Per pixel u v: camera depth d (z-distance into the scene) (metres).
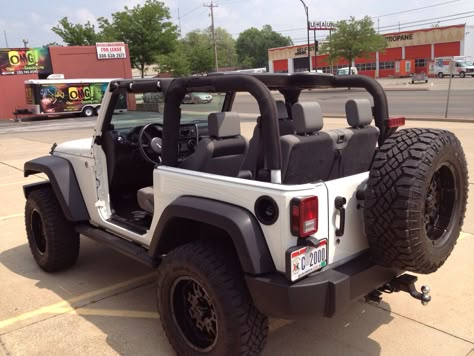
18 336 3.53
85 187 4.21
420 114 18.70
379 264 2.78
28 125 24.83
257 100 2.64
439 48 62.72
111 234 4.03
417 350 3.19
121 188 4.46
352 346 3.25
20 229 6.24
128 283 4.41
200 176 2.90
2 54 31.11
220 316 2.71
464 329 3.42
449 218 2.98
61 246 4.45
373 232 2.65
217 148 3.05
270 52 79.88
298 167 2.84
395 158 2.60
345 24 50.88
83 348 3.34
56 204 4.43
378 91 3.49
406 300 3.86
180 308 3.05
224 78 2.79
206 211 2.72
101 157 4.06
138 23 48.78
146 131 4.20
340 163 3.15
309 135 2.89
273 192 2.51
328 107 24.34
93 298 4.12
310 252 2.54
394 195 2.52
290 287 2.48
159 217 3.28
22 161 11.93
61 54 33.75
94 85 29.28
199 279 2.78
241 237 2.55
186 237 3.21
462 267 4.41
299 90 3.85
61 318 3.78
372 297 3.05
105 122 3.96
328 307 2.55
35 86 27.39
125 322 3.69
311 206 2.48
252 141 2.97
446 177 2.92
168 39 49.81
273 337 3.38
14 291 4.30
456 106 21.72
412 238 2.55
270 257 2.59
